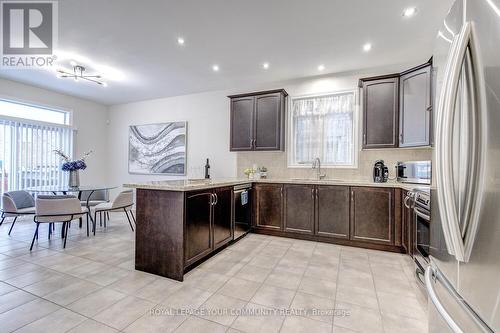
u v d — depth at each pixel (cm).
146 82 431
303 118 406
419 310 182
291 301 193
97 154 570
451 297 92
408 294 204
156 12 236
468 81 78
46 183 475
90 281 220
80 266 252
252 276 234
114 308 180
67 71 382
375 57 327
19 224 419
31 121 453
